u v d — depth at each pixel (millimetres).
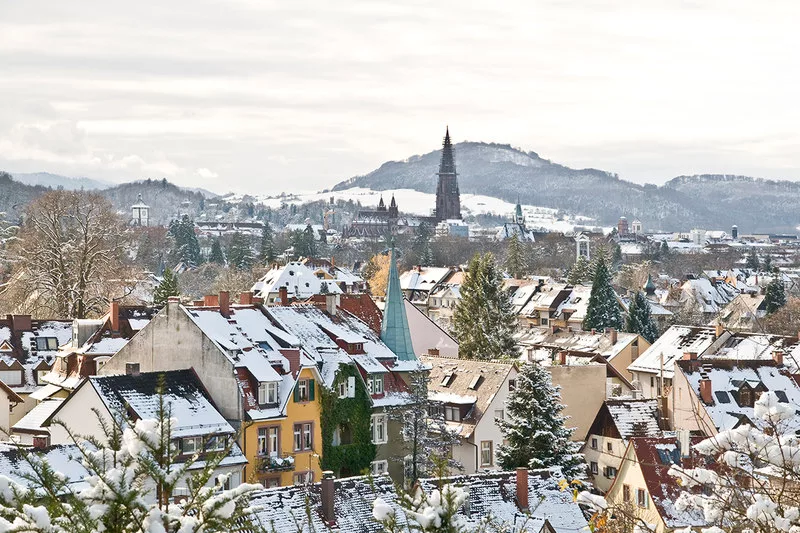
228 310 75500
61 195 123500
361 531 52625
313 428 71938
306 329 78500
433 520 18906
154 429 18188
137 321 85312
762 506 20656
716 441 22453
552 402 77438
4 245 148250
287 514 51531
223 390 68375
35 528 16750
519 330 178500
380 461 76438
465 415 87375
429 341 123812
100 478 17359
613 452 88500
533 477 61406
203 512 17734
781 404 22672
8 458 52594
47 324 101500
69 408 65812
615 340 136875
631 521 28453
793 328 153125
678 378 92250
